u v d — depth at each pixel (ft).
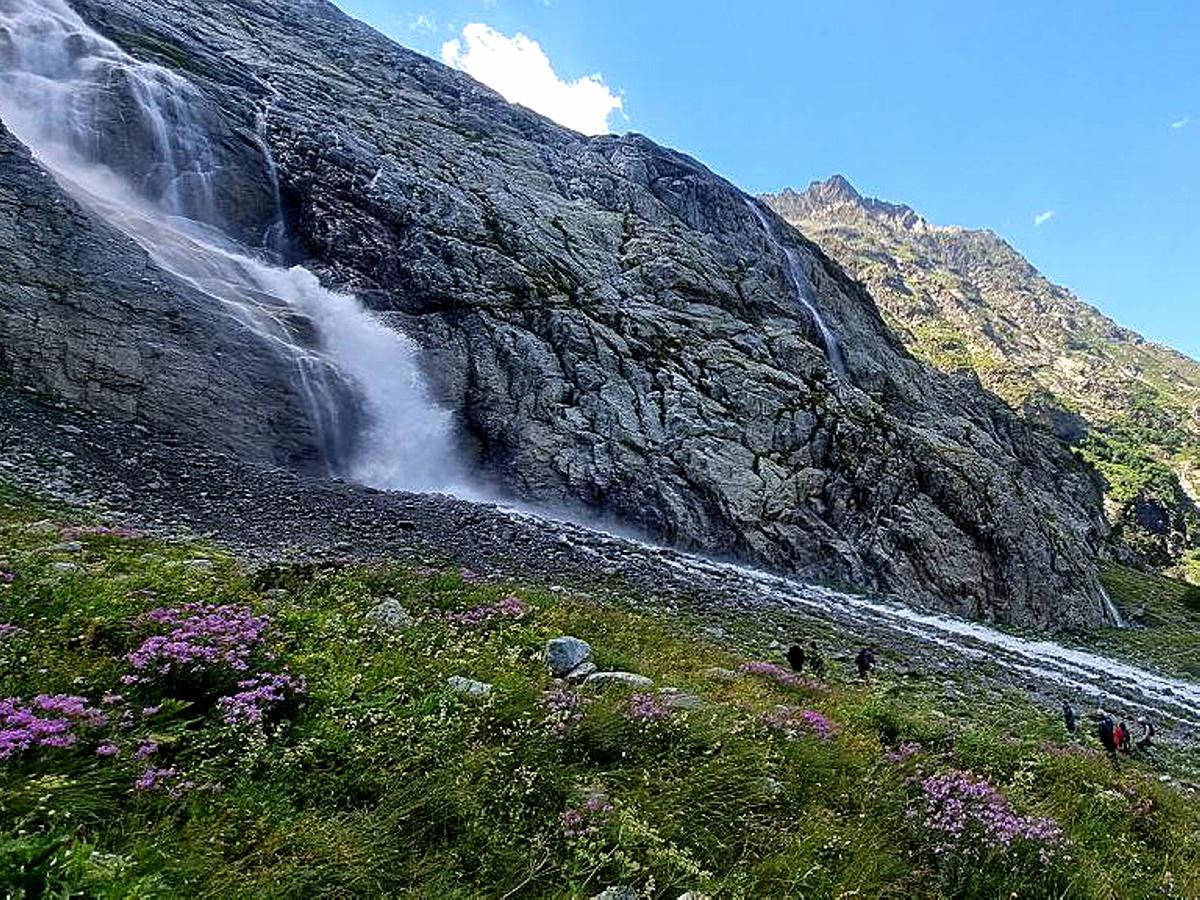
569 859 18.44
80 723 18.43
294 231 151.64
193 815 16.79
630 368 156.46
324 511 73.41
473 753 21.66
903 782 27.12
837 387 188.65
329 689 23.86
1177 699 103.86
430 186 176.45
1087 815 29.76
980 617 161.68
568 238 197.67
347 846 16.92
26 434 68.90
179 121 143.43
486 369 139.85
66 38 144.46
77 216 96.68
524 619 41.96
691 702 30.73
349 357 125.39
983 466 193.06
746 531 137.59
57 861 13.70
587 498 130.72
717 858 20.16
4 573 30.12
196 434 91.86
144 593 29.32
